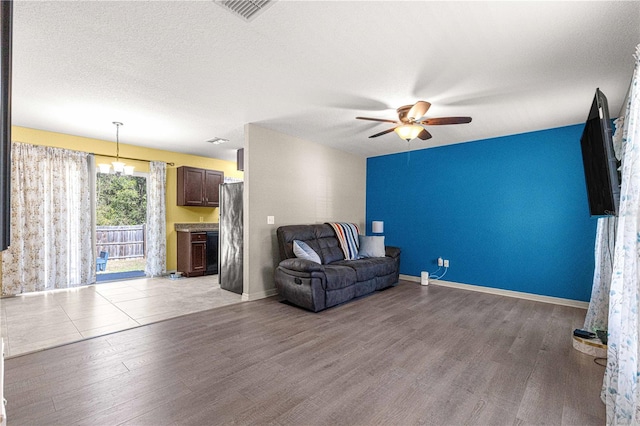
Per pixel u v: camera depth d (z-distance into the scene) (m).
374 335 2.85
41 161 4.37
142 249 6.46
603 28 1.94
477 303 3.94
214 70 2.57
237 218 4.47
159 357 2.38
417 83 2.77
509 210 4.36
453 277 4.89
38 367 2.20
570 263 3.89
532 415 1.72
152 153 5.64
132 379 2.05
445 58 2.34
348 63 2.44
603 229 2.80
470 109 3.37
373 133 4.45
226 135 4.65
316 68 2.53
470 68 2.49
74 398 1.83
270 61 2.42
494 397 1.89
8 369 2.17
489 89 2.87
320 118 3.80
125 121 3.95
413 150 5.44
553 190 4.02
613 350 1.78
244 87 2.90
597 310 2.83
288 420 1.67
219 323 3.16
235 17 1.90
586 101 3.12
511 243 4.34
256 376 2.11
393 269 4.83
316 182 5.07
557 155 3.99
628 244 1.62
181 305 3.81
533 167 4.17
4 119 0.82
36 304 3.79
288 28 2.00
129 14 1.87
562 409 1.78
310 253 4.09
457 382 2.05
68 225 4.64
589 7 1.76
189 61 2.43
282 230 4.21
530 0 1.71
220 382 2.03
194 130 4.37
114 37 2.11
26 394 1.87
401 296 4.29
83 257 4.80
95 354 2.42
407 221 5.50
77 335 2.80
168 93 3.05
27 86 2.88
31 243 4.31
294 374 2.14
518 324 3.17
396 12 1.83
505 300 4.09
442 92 2.95
